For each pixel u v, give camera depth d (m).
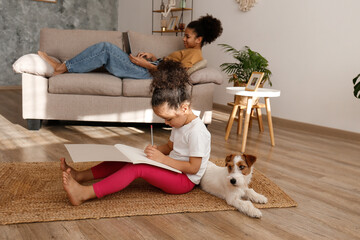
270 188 1.61
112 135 2.60
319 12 3.14
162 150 1.57
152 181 1.36
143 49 3.24
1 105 3.61
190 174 1.44
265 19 3.64
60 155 1.98
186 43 2.98
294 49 3.39
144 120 2.75
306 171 1.97
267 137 2.83
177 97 1.28
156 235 1.12
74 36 3.20
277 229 1.22
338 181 1.82
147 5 5.53
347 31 2.95
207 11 4.38
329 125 3.16
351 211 1.43
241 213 1.32
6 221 1.12
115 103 2.69
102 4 5.96
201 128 1.39
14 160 1.85
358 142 2.87
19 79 5.11
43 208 1.24
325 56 3.13
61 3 5.39
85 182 1.53
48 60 2.73
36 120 2.60
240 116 2.82
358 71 2.90
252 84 2.41
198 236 1.13
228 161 1.36
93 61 2.76
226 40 4.14
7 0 4.80
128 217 1.23
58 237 1.07
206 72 2.72
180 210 1.30
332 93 3.11
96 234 1.10
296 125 3.40
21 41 5.04
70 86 2.57
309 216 1.35
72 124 2.92
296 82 3.40
